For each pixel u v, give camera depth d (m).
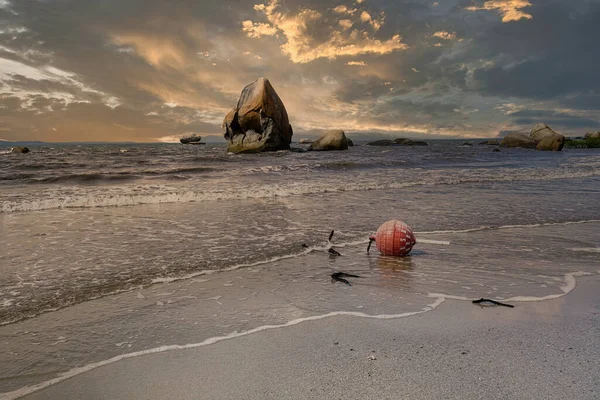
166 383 2.32
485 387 2.23
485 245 5.94
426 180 15.43
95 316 3.32
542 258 5.25
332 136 37.44
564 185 14.23
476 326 3.13
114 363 2.57
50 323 3.18
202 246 5.71
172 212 8.52
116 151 39.91
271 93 32.16
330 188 12.69
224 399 2.15
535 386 2.24
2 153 34.19
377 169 20.94
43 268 4.62
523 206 9.54
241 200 10.41
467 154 34.12
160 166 21.34
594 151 42.25
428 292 3.96
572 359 2.57
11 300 3.65
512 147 48.53
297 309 3.49
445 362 2.54
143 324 3.17
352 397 2.14
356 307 3.54
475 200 10.47
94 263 4.84
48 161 24.16
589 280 4.38
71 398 2.19
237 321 3.23
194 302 3.65
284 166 20.53
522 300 3.74
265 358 2.61
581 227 7.27
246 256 5.22
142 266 4.73
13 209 8.59
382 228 5.43
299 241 6.09
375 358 2.60
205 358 2.62
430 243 6.05
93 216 7.99
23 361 2.59
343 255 5.38
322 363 2.54
